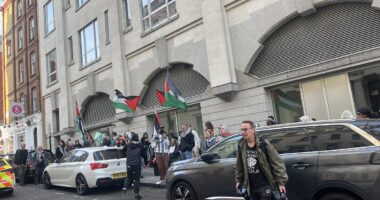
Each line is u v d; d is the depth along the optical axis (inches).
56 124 1030.4
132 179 406.3
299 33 482.9
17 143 1295.5
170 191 301.3
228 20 556.7
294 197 216.8
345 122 215.5
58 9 1013.2
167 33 657.6
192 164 284.8
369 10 417.7
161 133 490.9
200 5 598.9
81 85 913.5
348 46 435.8
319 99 463.2
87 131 906.1
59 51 993.5
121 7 779.4
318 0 450.6
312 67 457.7
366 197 188.5
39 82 1138.7
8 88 1395.2
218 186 259.3
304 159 216.4
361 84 426.6
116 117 760.3
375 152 192.7
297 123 236.1
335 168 203.0
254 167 192.9
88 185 447.5
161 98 577.3
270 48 514.3
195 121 627.2
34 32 1187.9
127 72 756.6
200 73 595.2
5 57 1445.6
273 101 513.7
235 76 542.0
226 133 387.5
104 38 824.9
